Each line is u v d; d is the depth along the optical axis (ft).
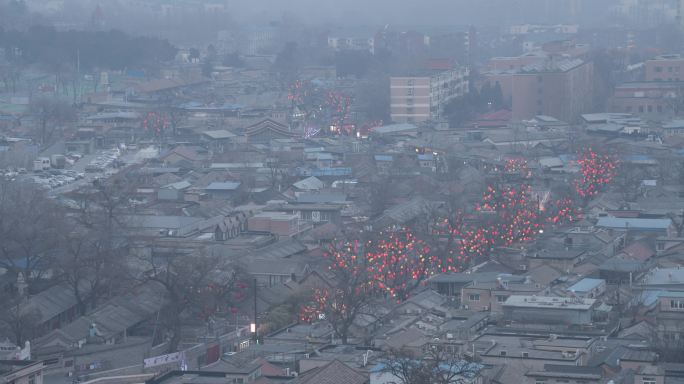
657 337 549.13
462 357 515.09
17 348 617.62
